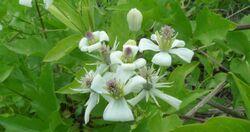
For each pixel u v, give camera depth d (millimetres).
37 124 220
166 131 185
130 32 231
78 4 263
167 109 212
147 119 203
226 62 306
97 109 219
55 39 284
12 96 266
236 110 275
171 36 214
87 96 247
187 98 210
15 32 300
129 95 212
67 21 255
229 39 259
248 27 261
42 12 301
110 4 310
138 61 203
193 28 298
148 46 212
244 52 255
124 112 194
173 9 261
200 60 275
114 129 211
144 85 203
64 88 222
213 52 280
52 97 220
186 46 257
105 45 220
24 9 297
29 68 271
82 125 244
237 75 249
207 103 254
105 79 204
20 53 255
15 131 217
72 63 257
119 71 202
